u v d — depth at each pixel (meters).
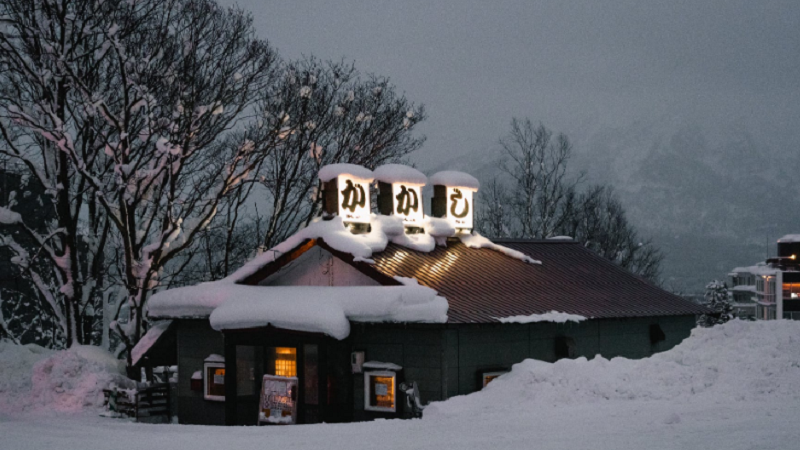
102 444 12.76
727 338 16.84
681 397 14.27
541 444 10.49
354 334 18.80
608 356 21.33
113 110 26.94
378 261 19.84
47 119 26.42
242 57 27.06
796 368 14.76
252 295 20.17
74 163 24.28
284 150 29.91
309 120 29.70
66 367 23.22
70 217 26.33
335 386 18.50
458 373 17.61
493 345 18.47
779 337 16.11
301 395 18.70
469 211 24.34
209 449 11.78
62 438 13.82
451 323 16.77
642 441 10.24
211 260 29.27
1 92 26.06
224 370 20.91
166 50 26.03
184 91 25.89
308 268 20.75
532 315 18.70
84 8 25.53
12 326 34.25
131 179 25.38
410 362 17.88
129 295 25.23
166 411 22.48
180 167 25.33
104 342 28.19
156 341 22.77
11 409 21.80
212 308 20.72
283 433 13.83
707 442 9.90
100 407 22.44
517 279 21.75
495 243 24.88
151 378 25.84
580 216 54.84
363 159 31.80
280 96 29.08
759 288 85.00
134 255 25.86
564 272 23.97
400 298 17.56
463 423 13.38
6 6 24.67
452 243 23.62
